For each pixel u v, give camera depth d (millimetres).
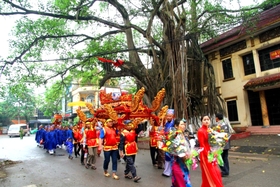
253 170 6945
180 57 13047
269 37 14906
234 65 17344
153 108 8484
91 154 8617
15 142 25484
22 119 59531
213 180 4531
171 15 13391
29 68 16094
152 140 8336
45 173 8273
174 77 12891
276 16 14422
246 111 16484
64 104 45219
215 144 4629
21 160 11773
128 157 6664
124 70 15898
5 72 13766
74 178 7285
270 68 15266
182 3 14836
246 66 16875
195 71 15188
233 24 12688
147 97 15250
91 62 17484
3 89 13711
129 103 8961
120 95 9617
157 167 8281
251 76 16297
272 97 15586
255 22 13172
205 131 4770
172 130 4762
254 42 15828
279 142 11164
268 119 15695
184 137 4883
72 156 12633
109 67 17188
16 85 15305
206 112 14609
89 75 21062
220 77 18453
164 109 8328
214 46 18188
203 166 4641
